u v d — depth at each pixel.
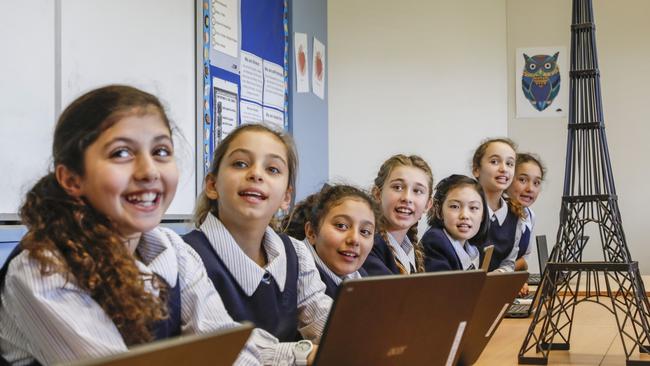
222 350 0.91
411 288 1.23
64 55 2.97
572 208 2.12
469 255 3.26
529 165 4.25
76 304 1.16
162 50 3.63
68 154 1.23
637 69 5.84
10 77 2.68
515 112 5.94
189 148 3.85
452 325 1.38
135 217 1.24
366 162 5.90
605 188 2.08
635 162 5.84
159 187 1.25
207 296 1.52
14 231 2.68
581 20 2.14
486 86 5.85
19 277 1.16
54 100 2.92
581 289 4.06
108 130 1.22
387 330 1.22
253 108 4.61
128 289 1.21
